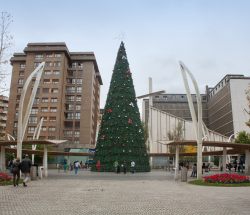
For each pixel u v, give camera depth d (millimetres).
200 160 28844
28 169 21047
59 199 14867
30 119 89938
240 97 99688
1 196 15656
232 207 12914
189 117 132625
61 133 90750
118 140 44219
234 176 24906
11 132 91625
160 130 77188
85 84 94562
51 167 66875
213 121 124938
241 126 97500
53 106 90188
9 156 48594
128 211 11773
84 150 86312
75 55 96312
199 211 11891
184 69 30578
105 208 12414
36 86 30125
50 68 91938
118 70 48219
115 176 35094
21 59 95875
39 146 60094
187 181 28219
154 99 134500
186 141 30422
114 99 46562
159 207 12812
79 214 11000
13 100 93375
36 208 12172
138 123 46250
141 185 24078
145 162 45281
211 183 24516
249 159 36188
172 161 69562
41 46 92875
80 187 21469
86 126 91875
